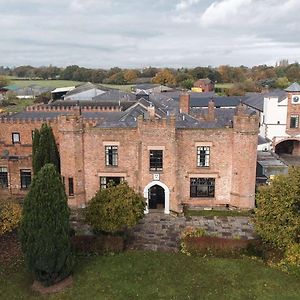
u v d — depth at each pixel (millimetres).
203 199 44562
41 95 152625
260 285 28703
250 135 41938
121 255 32969
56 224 27234
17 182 48281
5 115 63562
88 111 65500
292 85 71938
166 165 42375
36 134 46062
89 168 43812
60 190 27516
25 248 27656
